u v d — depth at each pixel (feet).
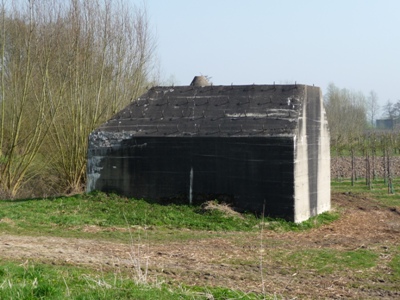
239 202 60.39
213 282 34.91
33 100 90.22
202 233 53.06
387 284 36.76
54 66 89.40
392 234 55.57
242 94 65.31
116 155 65.36
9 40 96.48
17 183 85.25
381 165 128.67
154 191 63.72
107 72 94.17
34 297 26.00
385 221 63.82
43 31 87.56
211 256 43.19
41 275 31.07
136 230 53.21
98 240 48.06
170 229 54.39
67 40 89.04
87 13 90.94
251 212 59.62
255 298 29.99
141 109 67.92
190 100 67.05
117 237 49.78
